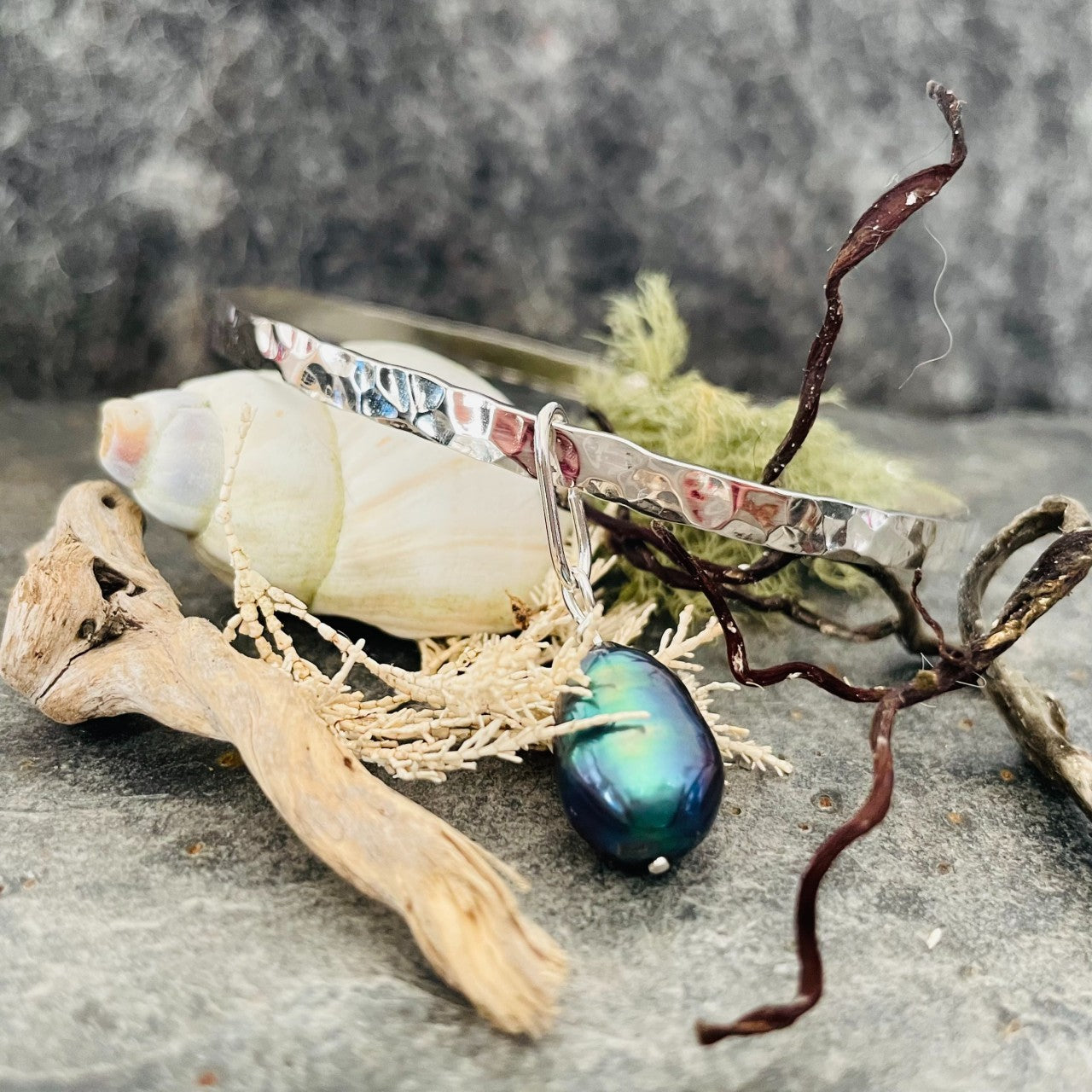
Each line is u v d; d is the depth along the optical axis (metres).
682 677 0.09
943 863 0.08
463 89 0.14
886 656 0.11
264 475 0.09
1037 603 0.08
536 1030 0.06
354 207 0.15
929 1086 0.07
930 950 0.07
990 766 0.09
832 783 0.09
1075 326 0.17
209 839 0.08
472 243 0.15
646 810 0.07
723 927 0.07
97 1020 0.07
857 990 0.07
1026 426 0.17
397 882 0.07
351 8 0.14
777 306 0.16
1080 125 0.16
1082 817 0.09
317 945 0.07
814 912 0.06
